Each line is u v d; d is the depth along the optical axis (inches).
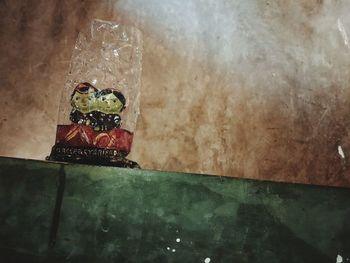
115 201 9.9
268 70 16.8
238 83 16.6
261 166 16.1
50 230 9.8
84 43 16.3
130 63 16.3
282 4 17.1
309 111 16.5
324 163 16.1
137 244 9.8
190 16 16.9
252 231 9.9
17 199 9.9
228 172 16.0
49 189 10.0
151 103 16.2
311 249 9.9
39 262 9.7
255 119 16.4
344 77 16.8
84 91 11.6
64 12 16.7
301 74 16.8
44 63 16.3
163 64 16.6
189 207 10.0
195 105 16.4
